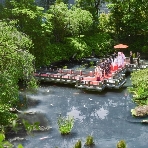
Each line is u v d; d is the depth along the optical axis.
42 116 32.41
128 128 30.00
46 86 42.25
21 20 44.81
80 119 32.28
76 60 56.00
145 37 61.50
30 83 23.92
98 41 58.97
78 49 54.41
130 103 36.19
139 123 30.91
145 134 28.70
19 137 26.95
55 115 32.94
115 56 51.50
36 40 45.47
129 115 32.81
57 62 54.44
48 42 48.06
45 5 65.06
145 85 37.72
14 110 32.75
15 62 21.41
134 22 60.84
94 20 61.59
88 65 53.56
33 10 45.53
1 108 22.70
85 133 28.95
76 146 25.09
